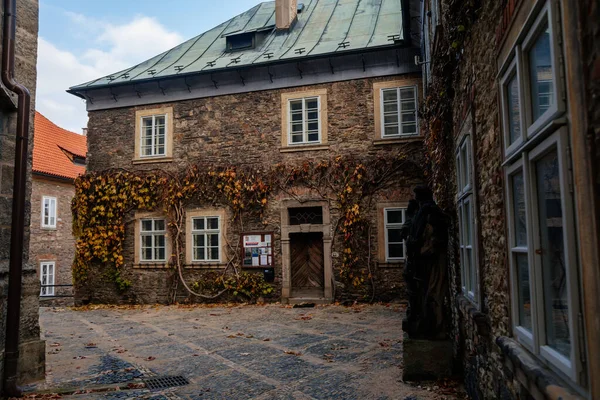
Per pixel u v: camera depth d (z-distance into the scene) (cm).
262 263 1284
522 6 225
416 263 548
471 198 424
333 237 1236
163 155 1388
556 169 194
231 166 1324
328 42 1337
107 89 1432
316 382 550
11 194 553
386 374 566
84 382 579
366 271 1208
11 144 555
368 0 1571
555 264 200
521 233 264
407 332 561
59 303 1741
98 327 1016
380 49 1198
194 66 1414
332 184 1243
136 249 1390
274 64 1275
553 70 181
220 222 1327
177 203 1364
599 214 146
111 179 1416
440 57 582
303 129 1287
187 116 1380
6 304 530
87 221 1430
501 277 310
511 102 271
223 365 651
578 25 156
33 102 612
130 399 505
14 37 564
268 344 780
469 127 416
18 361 560
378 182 1210
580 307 168
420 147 1190
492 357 344
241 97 1338
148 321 1083
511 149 263
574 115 160
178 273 1349
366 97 1241
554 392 179
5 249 539
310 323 968
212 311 1195
